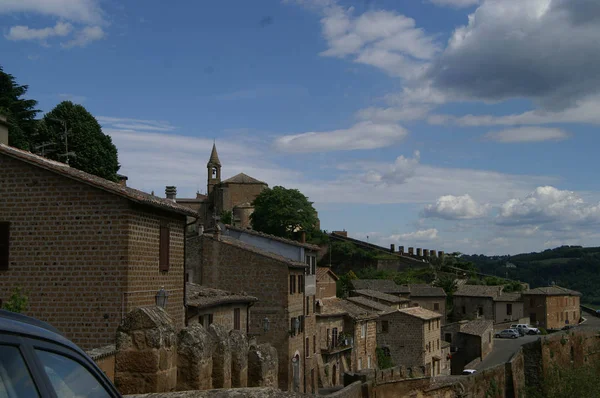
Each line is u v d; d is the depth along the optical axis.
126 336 11.70
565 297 121.62
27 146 57.31
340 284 108.00
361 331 67.88
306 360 52.72
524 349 64.44
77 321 23.67
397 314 74.19
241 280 47.81
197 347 12.62
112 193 23.83
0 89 63.84
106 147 64.62
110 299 23.61
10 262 24.20
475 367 75.50
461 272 136.25
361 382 41.41
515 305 115.00
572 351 69.38
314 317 56.72
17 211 24.33
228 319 38.50
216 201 137.12
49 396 4.38
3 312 4.58
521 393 61.28
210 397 8.83
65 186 24.16
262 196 116.62
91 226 23.92
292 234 114.56
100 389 5.17
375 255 131.50
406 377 47.12
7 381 4.10
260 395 8.70
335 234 139.38
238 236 53.94
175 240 28.42
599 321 124.12
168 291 27.36
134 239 24.22
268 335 47.28
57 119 61.09
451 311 116.88
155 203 24.97
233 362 14.83
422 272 126.44
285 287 47.31
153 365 11.59
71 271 23.89
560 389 61.25
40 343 4.56
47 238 24.09
